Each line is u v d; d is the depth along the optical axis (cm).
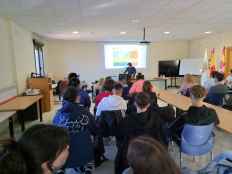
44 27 616
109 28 662
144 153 84
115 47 1055
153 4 395
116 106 299
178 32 781
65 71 1017
